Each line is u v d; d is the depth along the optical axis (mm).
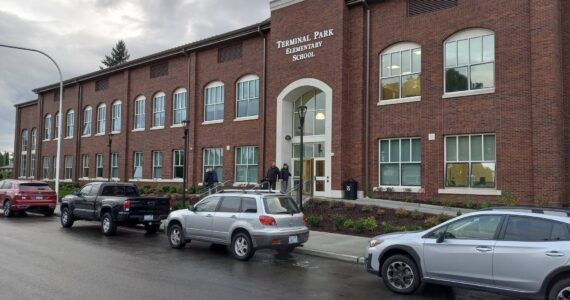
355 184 21422
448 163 19609
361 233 14953
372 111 21906
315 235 14680
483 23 18828
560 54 17516
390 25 21609
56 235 15328
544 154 16875
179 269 9977
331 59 22609
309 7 23781
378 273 8578
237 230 11469
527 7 17766
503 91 18172
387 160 21500
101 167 38562
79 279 8680
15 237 14547
